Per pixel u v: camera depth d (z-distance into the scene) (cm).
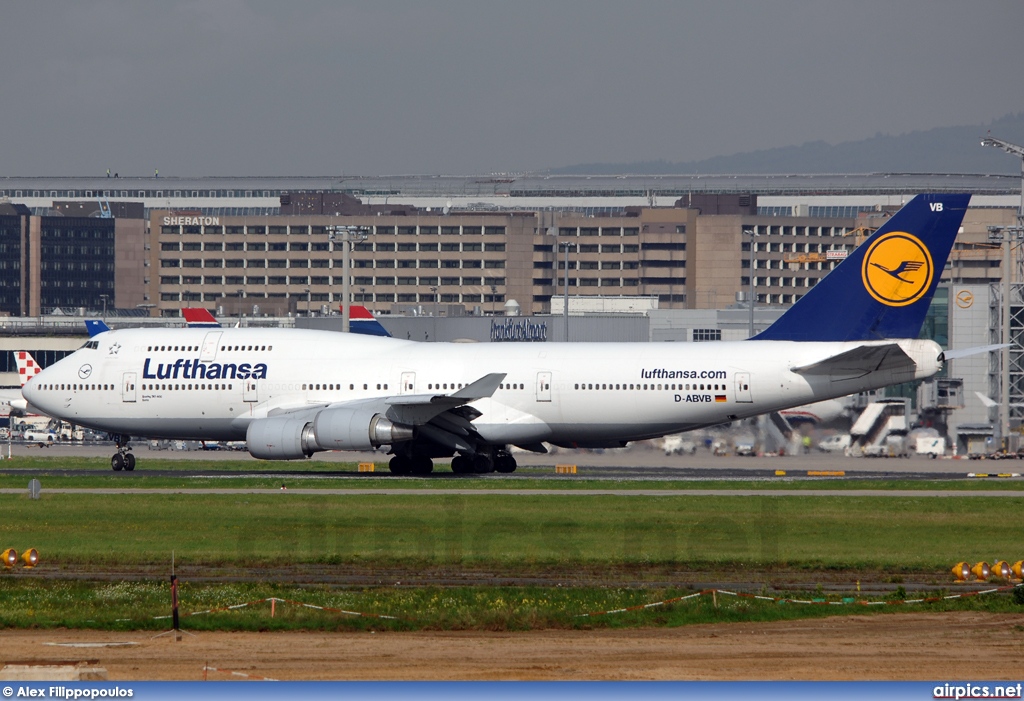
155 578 11869
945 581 11675
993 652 8775
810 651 8794
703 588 11244
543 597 10638
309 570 12238
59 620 9725
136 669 8288
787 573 12056
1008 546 13575
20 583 11575
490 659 8550
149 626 9562
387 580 11688
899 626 9638
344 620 9662
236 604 10281
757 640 9150
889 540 13912
